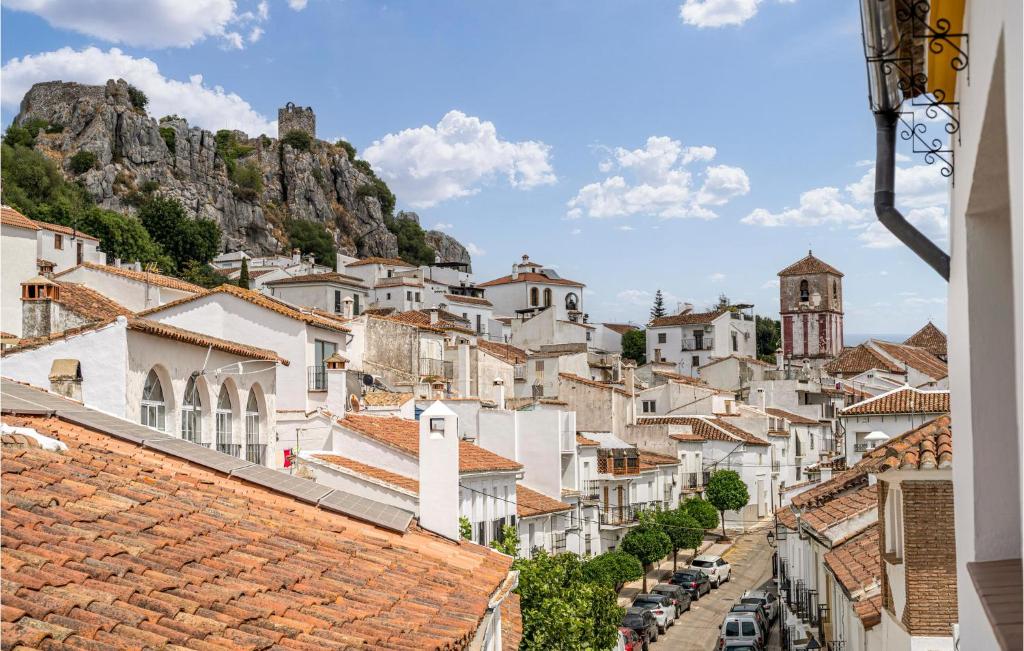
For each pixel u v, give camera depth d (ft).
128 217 473.26
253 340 128.26
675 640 173.27
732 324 458.50
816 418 342.03
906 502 56.39
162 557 37.19
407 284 423.23
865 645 74.54
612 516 223.71
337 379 127.85
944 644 54.95
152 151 610.65
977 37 19.97
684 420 289.94
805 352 463.83
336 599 40.55
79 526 37.37
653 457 259.80
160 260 458.91
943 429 57.57
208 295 128.98
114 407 68.08
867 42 24.89
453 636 39.91
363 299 398.42
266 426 93.66
